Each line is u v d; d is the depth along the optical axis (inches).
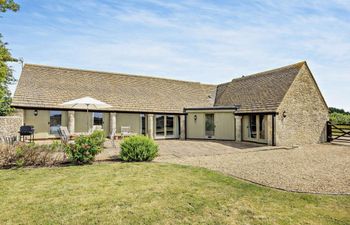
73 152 428.8
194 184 313.3
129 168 398.9
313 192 292.5
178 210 229.9
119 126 920.3
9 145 424.5
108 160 475.2
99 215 217.3
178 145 771.4
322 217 220.4
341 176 373.1
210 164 460.4
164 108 992.9
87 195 265.9
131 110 908.6
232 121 944.3
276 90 853.2
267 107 813.2
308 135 865.5
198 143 834.8
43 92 810.2
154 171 380.2
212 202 251.1
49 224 200.2
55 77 900.6
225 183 321.4
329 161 505.7
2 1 711.1
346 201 261.3
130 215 218.2
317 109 900.6
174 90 1143.0
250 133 886.4
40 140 772.6
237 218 214.8
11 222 202.7
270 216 220.1
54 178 332.2
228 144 808.3
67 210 226.8
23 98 756.6
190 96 1150.3
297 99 837.2
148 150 482.0
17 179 326.6
